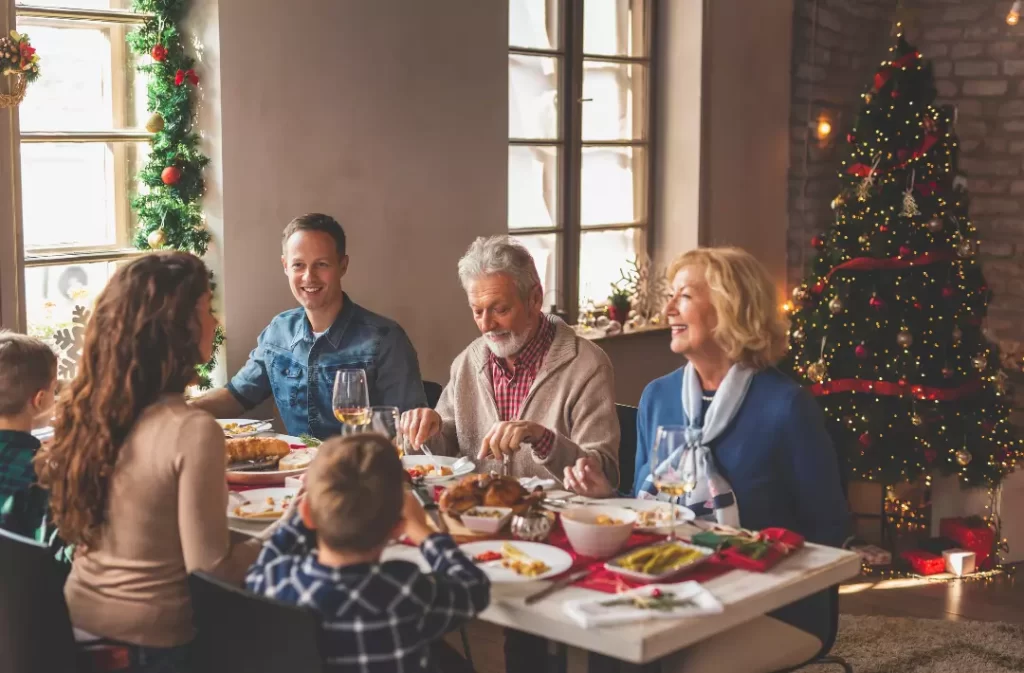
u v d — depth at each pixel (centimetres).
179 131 356
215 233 359
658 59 554
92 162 353
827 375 446
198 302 195
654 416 241
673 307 230
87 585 192
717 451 227
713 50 548
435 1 414
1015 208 576
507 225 454
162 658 189
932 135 445
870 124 452
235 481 246
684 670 203
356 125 392
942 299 441
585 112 523
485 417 282
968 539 426
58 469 190
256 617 158
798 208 614
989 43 579
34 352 223
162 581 189
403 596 157
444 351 432
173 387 193
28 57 307
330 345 315
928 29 597
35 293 340
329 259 310
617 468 264
